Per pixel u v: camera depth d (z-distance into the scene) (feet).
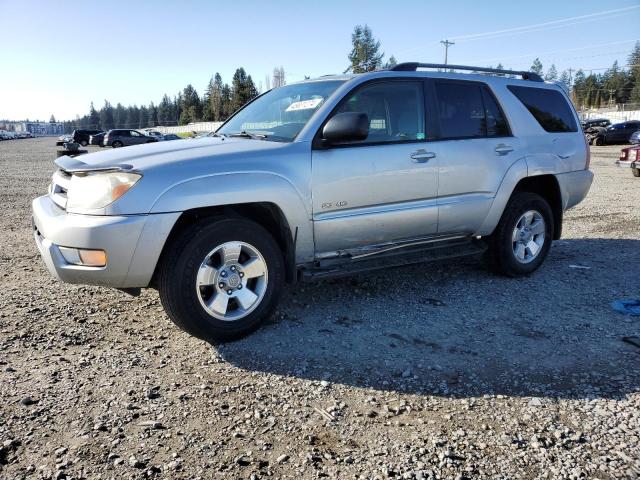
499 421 9.36
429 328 13.52
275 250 12.89
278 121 14.80
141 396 10.02
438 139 15.53
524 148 17.40
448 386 10.59
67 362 11.36
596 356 11.94
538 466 8.14
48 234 11.68
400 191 14.64
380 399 10.08
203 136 15.70
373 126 14.49
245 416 9.43
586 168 19.61
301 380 10.77
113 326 13.41
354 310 14.75
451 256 15.89
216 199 11.89
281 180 12.69
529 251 17.97
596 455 8.41
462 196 15.99
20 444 8.46
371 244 14.64
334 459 8.27
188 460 8.18
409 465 8.14
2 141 214.90
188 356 11.81
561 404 9.92
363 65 229.25
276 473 7.93
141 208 11.25
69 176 12.41
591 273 18.53
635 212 30.83
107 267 11.22
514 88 17.84
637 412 9.62
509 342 12.68
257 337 12.85
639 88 340.80
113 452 8.32
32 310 14.23
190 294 11.78
